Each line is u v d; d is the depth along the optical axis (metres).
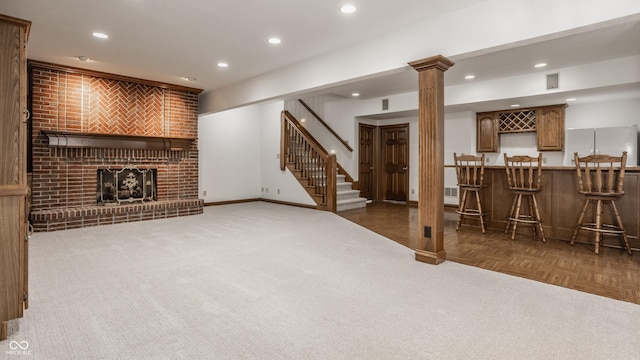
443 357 1.72
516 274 3.02
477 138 6.94
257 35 3.74
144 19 3.33
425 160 3.34
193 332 1.96
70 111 5.09
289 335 1.93
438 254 3.31
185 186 6.40
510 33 2.82
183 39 3.87
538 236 4.52
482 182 4.96
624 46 3.88
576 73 4.70
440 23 3.23
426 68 3.30
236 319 2.12
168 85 6.02
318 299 2.43
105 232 4.66
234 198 8.02
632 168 3.79
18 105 1.99
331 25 3.47
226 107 6.18
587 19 2.48
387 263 3.30
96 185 5.39
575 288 2.68
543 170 4.45
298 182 7.41
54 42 3.97
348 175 7.73
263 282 2.77
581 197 4.18
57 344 1.82
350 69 4.06
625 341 1.87
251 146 8.33
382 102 7.04
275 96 5.14
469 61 4.47
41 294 2.49
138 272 2.99
